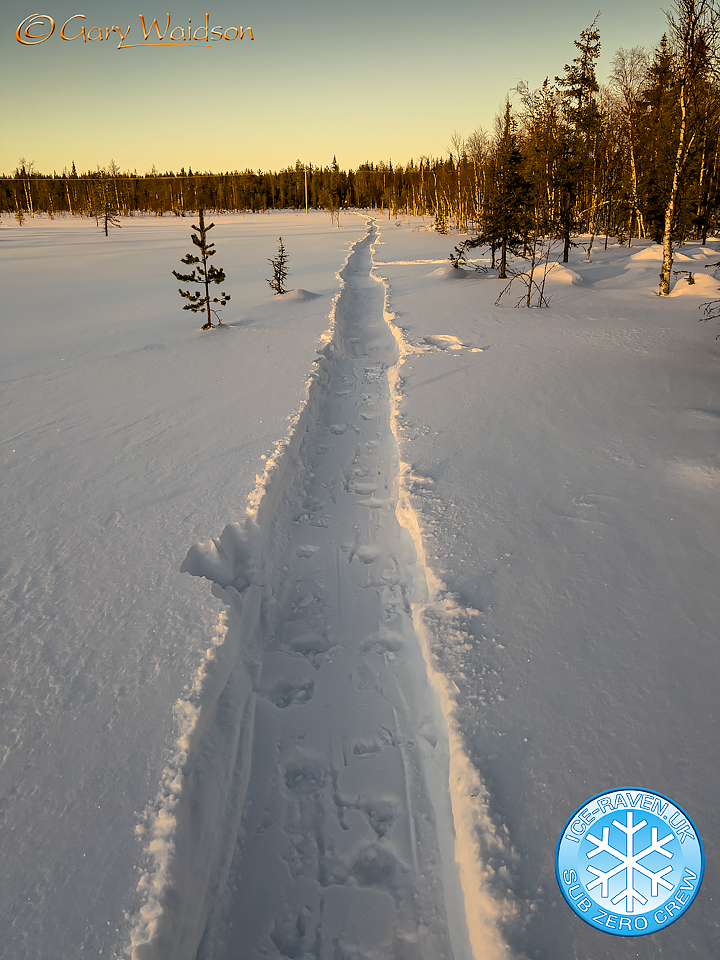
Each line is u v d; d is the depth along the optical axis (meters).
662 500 4.90
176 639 3.69
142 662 3.51
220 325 12.90
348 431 7.82
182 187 105.25
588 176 23.16
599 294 15.13
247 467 5.94
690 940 2.13
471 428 6.73
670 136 19.55
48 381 9.39
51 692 3.33
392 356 11.12
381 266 23.69
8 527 5.03
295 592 4.79
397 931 2.55
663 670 3.27
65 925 2.26
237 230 55.34
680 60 13.41
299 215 88.50
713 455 5.59
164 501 5.32
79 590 4.18
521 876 2.37
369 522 5.66
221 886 2.73
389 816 3.03
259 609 4.50
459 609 3.87
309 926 2.58
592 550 4.34
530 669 3.36
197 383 8.95
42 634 3.77
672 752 2.80
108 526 4.96
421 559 4.60
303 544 5.39
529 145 23.31
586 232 32.31
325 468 6.80
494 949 2.15
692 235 26.77
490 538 4.59
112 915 2.29
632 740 2.88
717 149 22.23
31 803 2.72
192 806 2.80
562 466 5.64
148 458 6.32
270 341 11.27
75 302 17.30
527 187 18.20
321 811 3.07
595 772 2.74
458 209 43.09
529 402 7.37
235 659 3.82
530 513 4.88
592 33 20.97
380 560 5.10
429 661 3.52
